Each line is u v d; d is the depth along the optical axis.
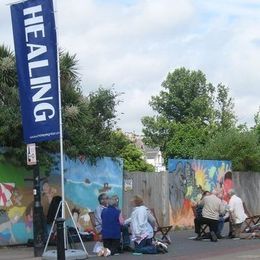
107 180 19.23
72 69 17.62
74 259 13.49
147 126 73.00
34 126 13.89
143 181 20.89
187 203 22.81
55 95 13.75
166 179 21.86
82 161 18.27
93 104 24.38
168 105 77.75
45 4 13.80
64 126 16.89
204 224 18.50
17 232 16.25
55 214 15.76
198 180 23.53
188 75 77.50
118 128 26.58
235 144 27.17
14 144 16.03
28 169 16.58
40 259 13.53
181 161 22.69
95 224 16.56
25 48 13.97
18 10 14.00
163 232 16.88
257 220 22.05
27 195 16.59
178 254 14.69
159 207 21.44
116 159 19.70
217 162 24.81
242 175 26.53
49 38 13.77
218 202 17.92
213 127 60.44
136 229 14.94
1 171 15.98
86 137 18.12
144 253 14.80
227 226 23.22
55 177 17.25
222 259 13.73
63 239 11.61
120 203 19.72
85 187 18.33
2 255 14.29
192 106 74.38
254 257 14.09
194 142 52.22
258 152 27.27
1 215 15.86
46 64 13.78
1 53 16.48
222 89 69.62
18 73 14.05
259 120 36.38
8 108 15.55
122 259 13.72
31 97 13.91
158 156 80.94
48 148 16.56
